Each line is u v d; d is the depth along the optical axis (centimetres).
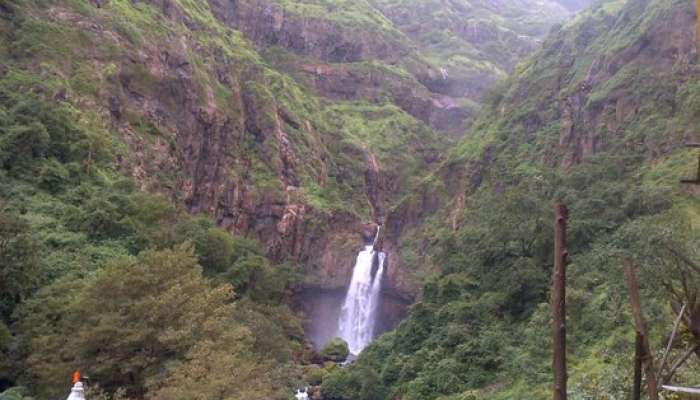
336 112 10744
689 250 2420
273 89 9356
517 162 6600
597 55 6681
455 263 5006
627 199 4097
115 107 5703
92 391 2303
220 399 2288
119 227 3994
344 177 9262
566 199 4584
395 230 7881
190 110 6806
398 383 4034
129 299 2709
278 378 3644
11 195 3919
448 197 7725
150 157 5856
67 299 2978
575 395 2195
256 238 7469
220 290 3030
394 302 7300
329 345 5944
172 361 2559
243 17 11488
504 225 4456
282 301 6550
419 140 10606
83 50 5728
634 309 731
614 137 5478
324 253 7819
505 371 3419
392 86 11806
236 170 7444
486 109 8756
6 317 3031
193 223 4966
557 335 751
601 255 3625
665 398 1630
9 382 2775
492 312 4025
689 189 3947
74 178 4412
